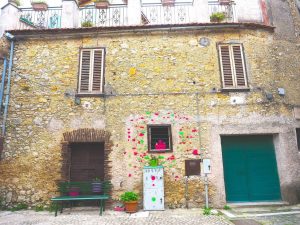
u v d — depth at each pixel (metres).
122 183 7.79
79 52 8.85
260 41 9.13
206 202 7.59
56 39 8.97
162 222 6.06
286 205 7.80
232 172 8.34
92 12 10.55
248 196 8.20
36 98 8.44
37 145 8.08
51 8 10.89
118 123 8.20
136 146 8.04
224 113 8.30
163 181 7.66
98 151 8.39
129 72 8.62
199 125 8.20
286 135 8.37
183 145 8.05
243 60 8.80
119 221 6.22
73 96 8.42
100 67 8.73
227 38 8.96
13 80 8.59
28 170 7.91
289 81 9.02
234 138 8.58
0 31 9.38
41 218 6.61
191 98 8.39
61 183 7.66
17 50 8.87
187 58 8.73
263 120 8.34
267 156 8.51
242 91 8.49
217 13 9.58
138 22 9.52
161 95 8.42
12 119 8.27
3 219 6.51
